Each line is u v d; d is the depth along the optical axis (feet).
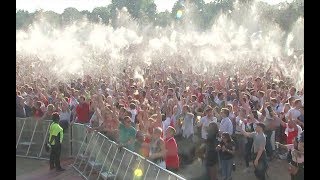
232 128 44.75
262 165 41.68
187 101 54.85
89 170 47.37
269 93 56.59
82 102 55.01
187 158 45.88
